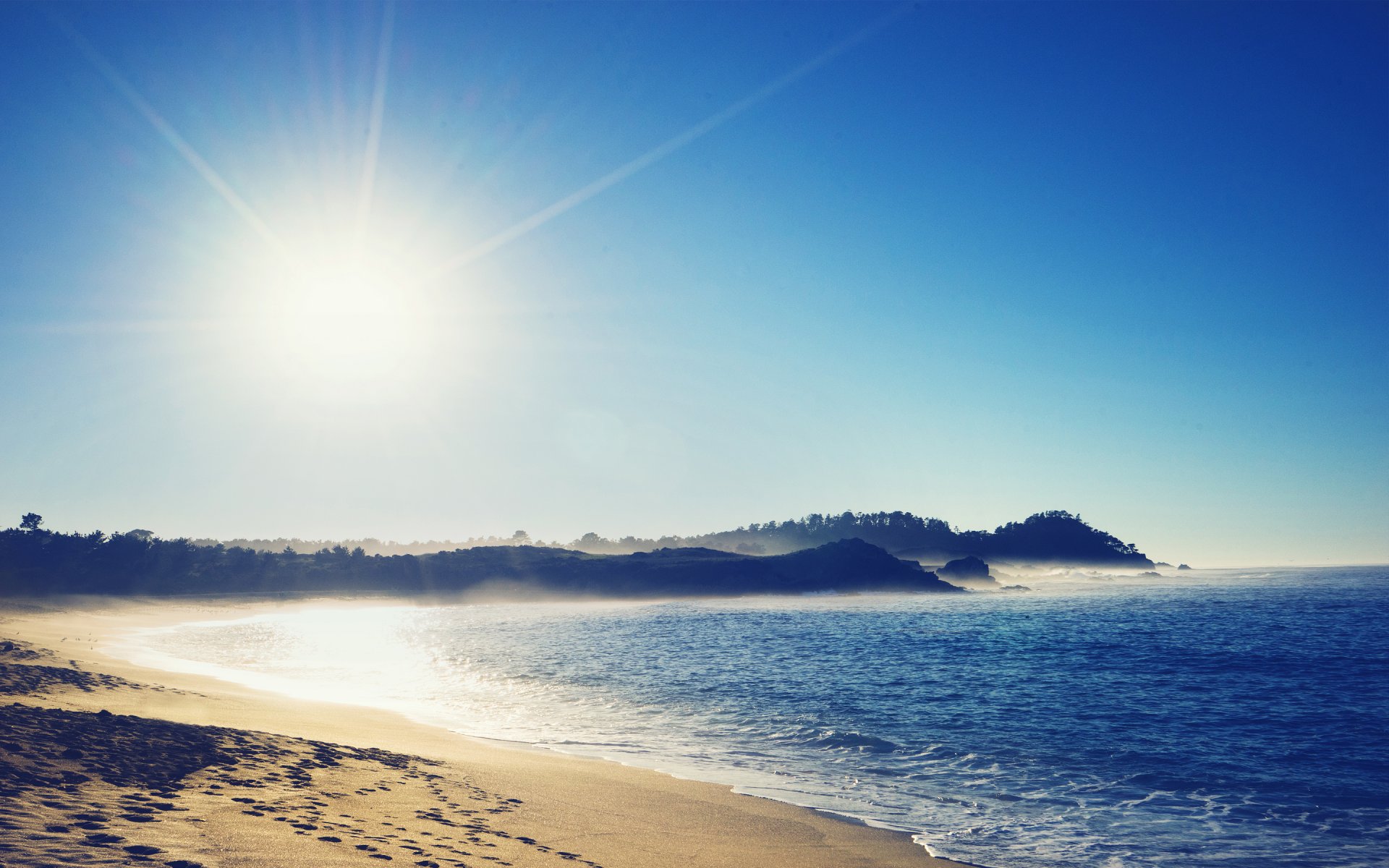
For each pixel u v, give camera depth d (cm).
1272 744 2456
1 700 1798
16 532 14000
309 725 2106
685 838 1305
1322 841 1503
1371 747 2408
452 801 1320
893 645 6203
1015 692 3594
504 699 3241
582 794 1555
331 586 16262
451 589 17650
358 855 884
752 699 3288
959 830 1504
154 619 9344
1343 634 6800
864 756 2208
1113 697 3456
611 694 3434
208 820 941
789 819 1504
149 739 1345
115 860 730
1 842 729
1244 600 13825
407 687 3562
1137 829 1560
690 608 14800
